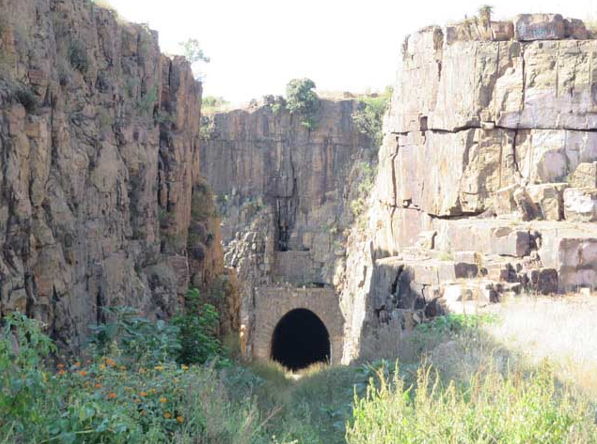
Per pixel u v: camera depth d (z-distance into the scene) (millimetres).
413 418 8734
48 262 12195
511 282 19094
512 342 14180
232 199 49562
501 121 24047
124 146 19344
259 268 47688
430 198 25922
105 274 16047
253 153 49812
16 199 11070
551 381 9172
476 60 24328
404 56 28375
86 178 15625
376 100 49312
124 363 12117
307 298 45844
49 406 8281
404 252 23969
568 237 19531
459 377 12062
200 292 28250
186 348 18219
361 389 13453
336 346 45188
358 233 44969
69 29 15648
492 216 23625
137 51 22672
